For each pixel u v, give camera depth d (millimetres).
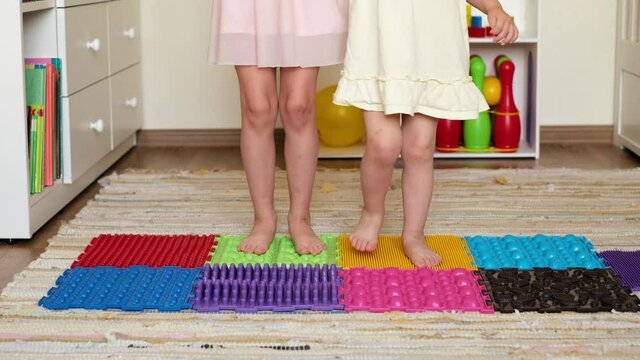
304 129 1798
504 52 3133
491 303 1545
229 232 2037
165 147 3170
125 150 3039
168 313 1528
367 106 1622
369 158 1679
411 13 1577
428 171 1734
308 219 1880
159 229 2057
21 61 1913
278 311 1536
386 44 1571
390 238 1932
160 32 3170
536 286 1615
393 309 1533
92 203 2299
